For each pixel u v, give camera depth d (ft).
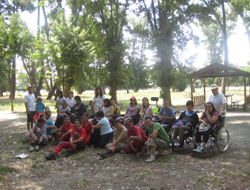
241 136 25.79
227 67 51.72
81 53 56.18
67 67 58.34
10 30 54.75
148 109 24.64
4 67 104.06
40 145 24.84
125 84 71.26
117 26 66.44
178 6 63.46
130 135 20.98
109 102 27.55
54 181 16.25
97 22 64.23
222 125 20.68
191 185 14.06
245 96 51.49
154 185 14.60
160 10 66.33
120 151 21.89
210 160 18.28
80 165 19.35
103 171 17.85
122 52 68.59
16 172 17.93
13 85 112.88
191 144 20.48
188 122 21.16
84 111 27.99
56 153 21.09
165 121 23.67
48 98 108.17
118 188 14.61
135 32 63.62
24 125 37.76
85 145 23.72
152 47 65.21
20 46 55.47
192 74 56.39
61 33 56.03
